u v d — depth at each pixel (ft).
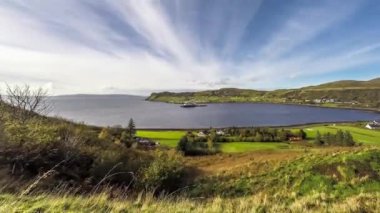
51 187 29.09
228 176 67.00
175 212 18.40
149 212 17.65
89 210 16.20
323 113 597.52
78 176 42.70
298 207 21.58
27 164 35.27
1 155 34.24
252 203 22.81
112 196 26.03
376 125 355.15
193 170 75.51
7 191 20.72
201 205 20.72
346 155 63.87
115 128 202.69
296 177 58.95
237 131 265.95
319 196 27.53
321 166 61.36
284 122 433.89
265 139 233.76
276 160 73.77
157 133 258.16
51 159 41.63
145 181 52.85
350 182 51.01
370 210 18.98
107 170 49.93
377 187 47.34
